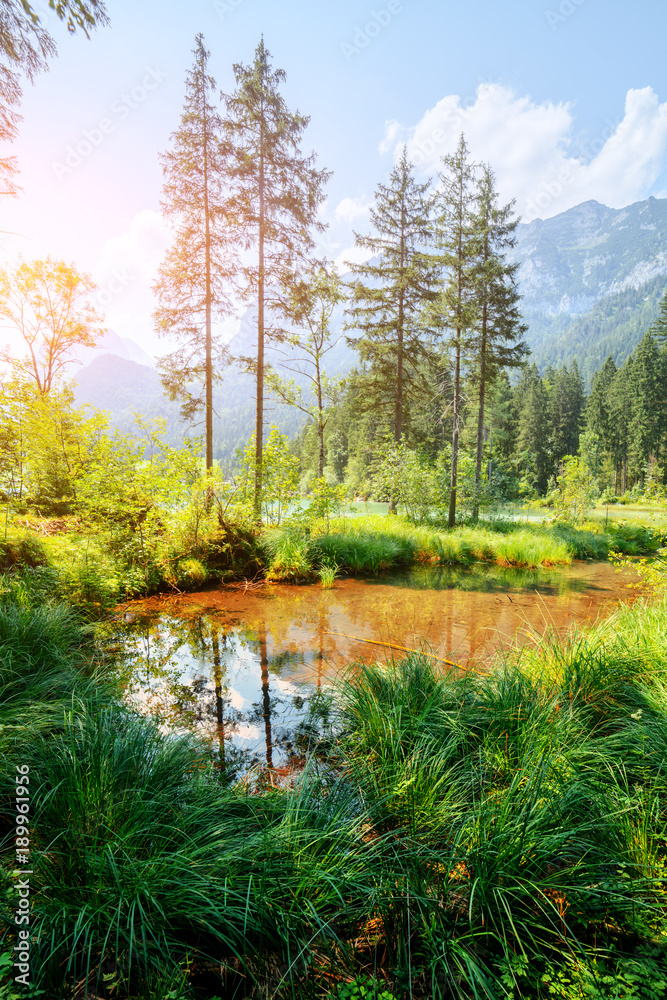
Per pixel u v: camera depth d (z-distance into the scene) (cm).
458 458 2056
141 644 621
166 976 167
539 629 687
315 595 925
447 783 272
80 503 917
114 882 191
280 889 198
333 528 1379
